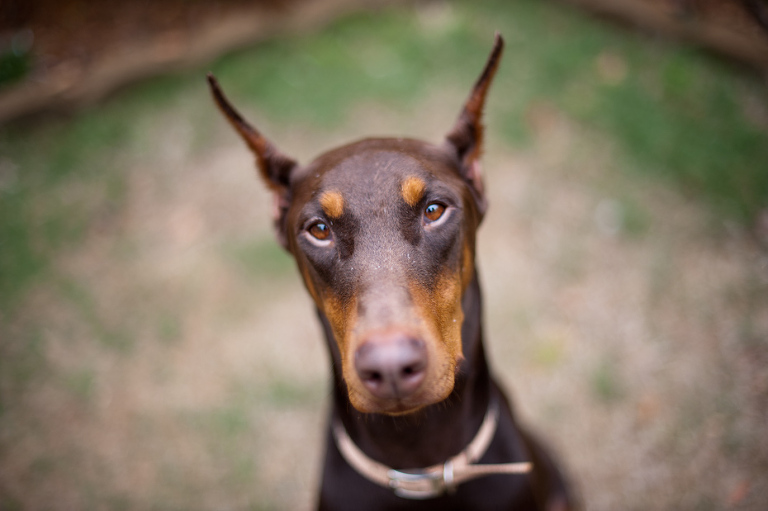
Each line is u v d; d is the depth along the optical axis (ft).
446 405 6.67
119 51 20.01
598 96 16.53
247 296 14.58
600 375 12.25
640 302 13.08
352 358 5.10
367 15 19.86
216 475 12.20
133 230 16.39
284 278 14.69
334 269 5.93
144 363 13.88
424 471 7.18
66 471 12.54
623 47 17.53
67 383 13.70
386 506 7.42
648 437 11.39
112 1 21.45
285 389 13.05
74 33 20.71
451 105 17.43
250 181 16.89
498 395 8.09
